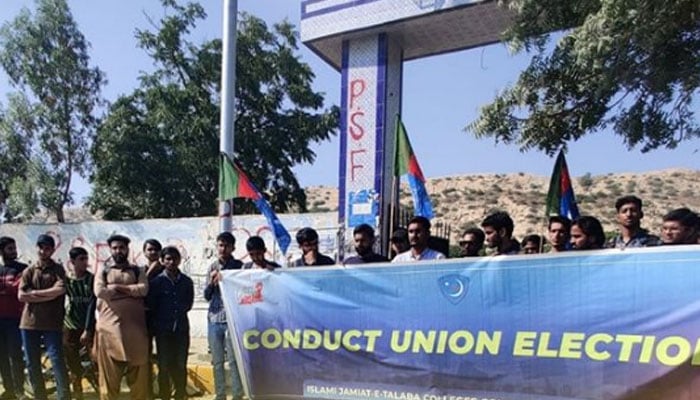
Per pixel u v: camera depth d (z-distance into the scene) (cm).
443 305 491
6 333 752
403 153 700
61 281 704
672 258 420
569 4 711
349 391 524
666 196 5725
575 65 713
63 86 2103
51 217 2466
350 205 1182
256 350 561
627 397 426
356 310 525
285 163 2236
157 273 725
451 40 1220
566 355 446
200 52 2136
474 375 477
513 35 761
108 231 1493
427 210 690
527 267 464
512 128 815
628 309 429
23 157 2125
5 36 2050
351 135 1197
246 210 2186
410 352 501
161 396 696
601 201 5597
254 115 2216
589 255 445
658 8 573
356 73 1202
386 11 1149
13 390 762
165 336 694
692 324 410
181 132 2061
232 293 573
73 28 2117
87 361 786
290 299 551
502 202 5838
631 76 661
